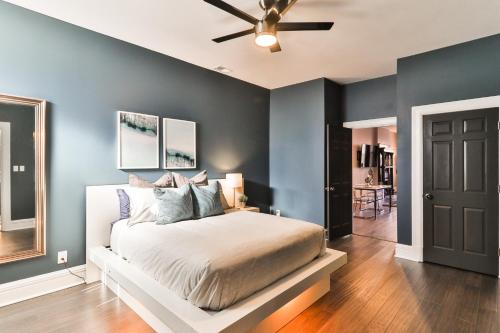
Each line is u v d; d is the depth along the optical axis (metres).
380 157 8.88
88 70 3.02
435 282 2.93
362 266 3.40
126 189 3.14
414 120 3.63
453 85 3.35
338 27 2.91
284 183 5.21
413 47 3.42
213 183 3.70
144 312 2.21
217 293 1.74
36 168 2.67
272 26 2.19
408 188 3.71
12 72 2.54
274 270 2.14
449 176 3.39
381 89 4.59
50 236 2.78
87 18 2.79
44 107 2.69
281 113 5.27
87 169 3.02
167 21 2.83
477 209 3.20
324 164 4.61
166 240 2.27
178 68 3.88
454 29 2.96
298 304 2.31
